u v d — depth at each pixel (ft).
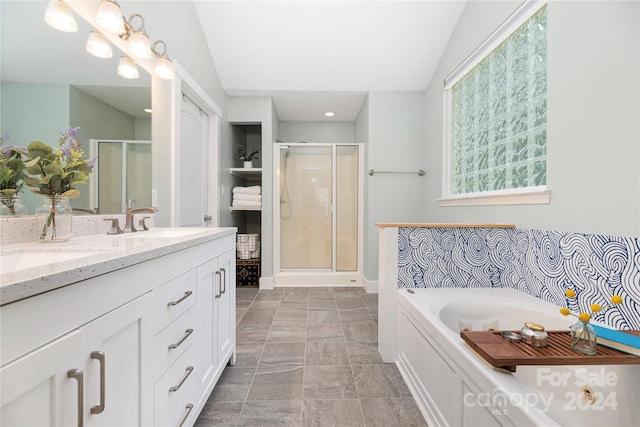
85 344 1.97
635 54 3.55
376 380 5.26
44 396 1.69
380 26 8.34
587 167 4.22
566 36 4.56
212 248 4.51
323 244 12.13
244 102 11.14
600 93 4.01
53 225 3.48
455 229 5.94
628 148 3.66
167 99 6.45
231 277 5.55
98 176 4.47
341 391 4.93
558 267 4.75
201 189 8.91
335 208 12.06
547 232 4.97
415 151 10.84
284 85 10.39
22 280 1.52
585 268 4.26
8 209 3.25
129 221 4.97
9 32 3.23
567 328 4.23
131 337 2.52
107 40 4.48
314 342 6.73
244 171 11.66
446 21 8.22
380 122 10.77
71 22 3.78
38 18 3.53
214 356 4.59
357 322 7.94
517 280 5.73
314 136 14.03
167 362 3.10
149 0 5.73
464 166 8.30
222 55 9.15
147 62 5.68
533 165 5.57
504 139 6.48
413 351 4.94
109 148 4.70
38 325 1.64
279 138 13.89
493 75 6.86
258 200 11.45
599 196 4.04
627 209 3.69
